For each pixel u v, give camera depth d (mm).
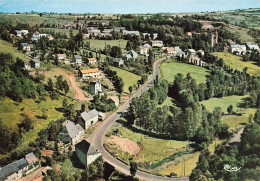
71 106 148000
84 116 138750
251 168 95250
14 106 140125
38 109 145500
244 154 110500
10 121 126938
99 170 103500
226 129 145000
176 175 104500
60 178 94562
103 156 115438
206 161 101062
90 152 106688
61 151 114812
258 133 116688
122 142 128875
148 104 151625
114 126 144125
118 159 114312
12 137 113250
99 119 150875
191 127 140375
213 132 139125
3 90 144375
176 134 145625
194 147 133625
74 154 115312
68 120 131125
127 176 101875
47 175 94938
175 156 123188
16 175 97312
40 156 109062
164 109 150750
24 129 123875
